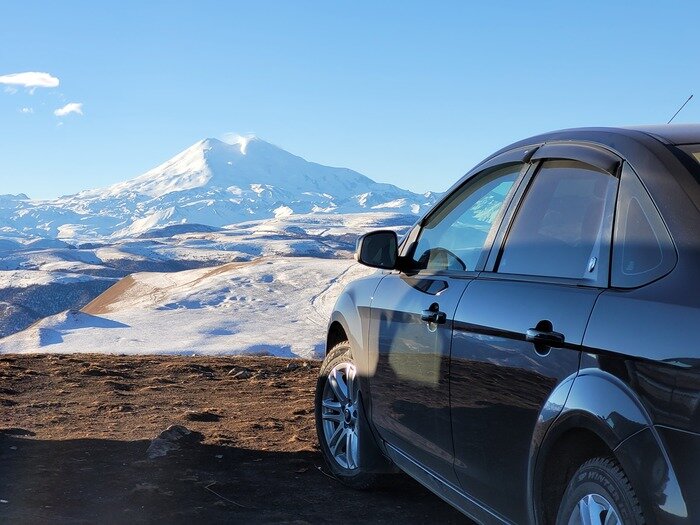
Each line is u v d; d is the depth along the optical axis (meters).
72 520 3.91
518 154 3.30
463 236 3.50
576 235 2.72
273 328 111.88
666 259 2.26
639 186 2.50
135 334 101.75
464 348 3.05
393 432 3.87
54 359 11.73
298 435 5.91
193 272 164.88
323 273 156.38
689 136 2.64
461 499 3.24
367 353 4.12
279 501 4.31
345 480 4.54
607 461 2.28
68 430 6.12
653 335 2.13
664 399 2.04
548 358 2.52
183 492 4.43
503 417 2.77
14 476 4.68
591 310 2.40
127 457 5.19
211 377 10.08
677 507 1.97
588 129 2.99
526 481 2.64
